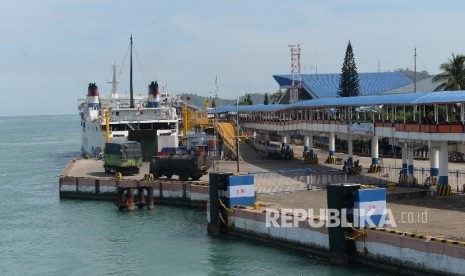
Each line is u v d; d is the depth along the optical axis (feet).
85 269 137.39
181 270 132.98
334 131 232.12
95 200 232.32
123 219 191.62
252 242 153.28
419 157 267.80
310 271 126.31
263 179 212.84
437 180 181.37
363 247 126.00
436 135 159.84
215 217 161.89
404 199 163.73
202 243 155.33
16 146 594.65
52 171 348.79
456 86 291.99
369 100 201.16
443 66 302.66
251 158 299.17
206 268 133.49
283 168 252.62
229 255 142.31
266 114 344.08
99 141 346.33
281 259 136.67
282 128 286.87
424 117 174.40
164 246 154.20
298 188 190.70
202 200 207.51
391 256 119.85
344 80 419.95
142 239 162.81
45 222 191.01
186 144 326.65
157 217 193.36
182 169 228.22
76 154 473.67
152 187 209.77
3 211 212.23
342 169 238.48
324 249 134.31
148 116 342.23
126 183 226.38
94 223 186.80
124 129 338.95
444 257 109.40
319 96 437.58
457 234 120.98
